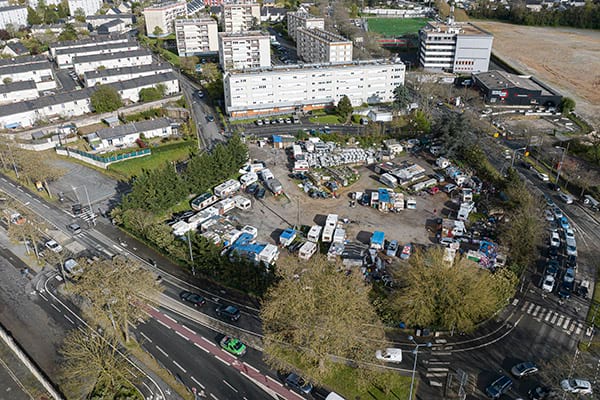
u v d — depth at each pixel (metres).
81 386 70.31
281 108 182.88
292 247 104.38
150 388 70.00
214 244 96.50
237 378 72.31
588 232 112.69
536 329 82.94
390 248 103.00
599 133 166.38
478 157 140.25
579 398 68.94
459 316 77.06
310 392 69.69
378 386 70.75
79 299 88.44
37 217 114.94
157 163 144.38
